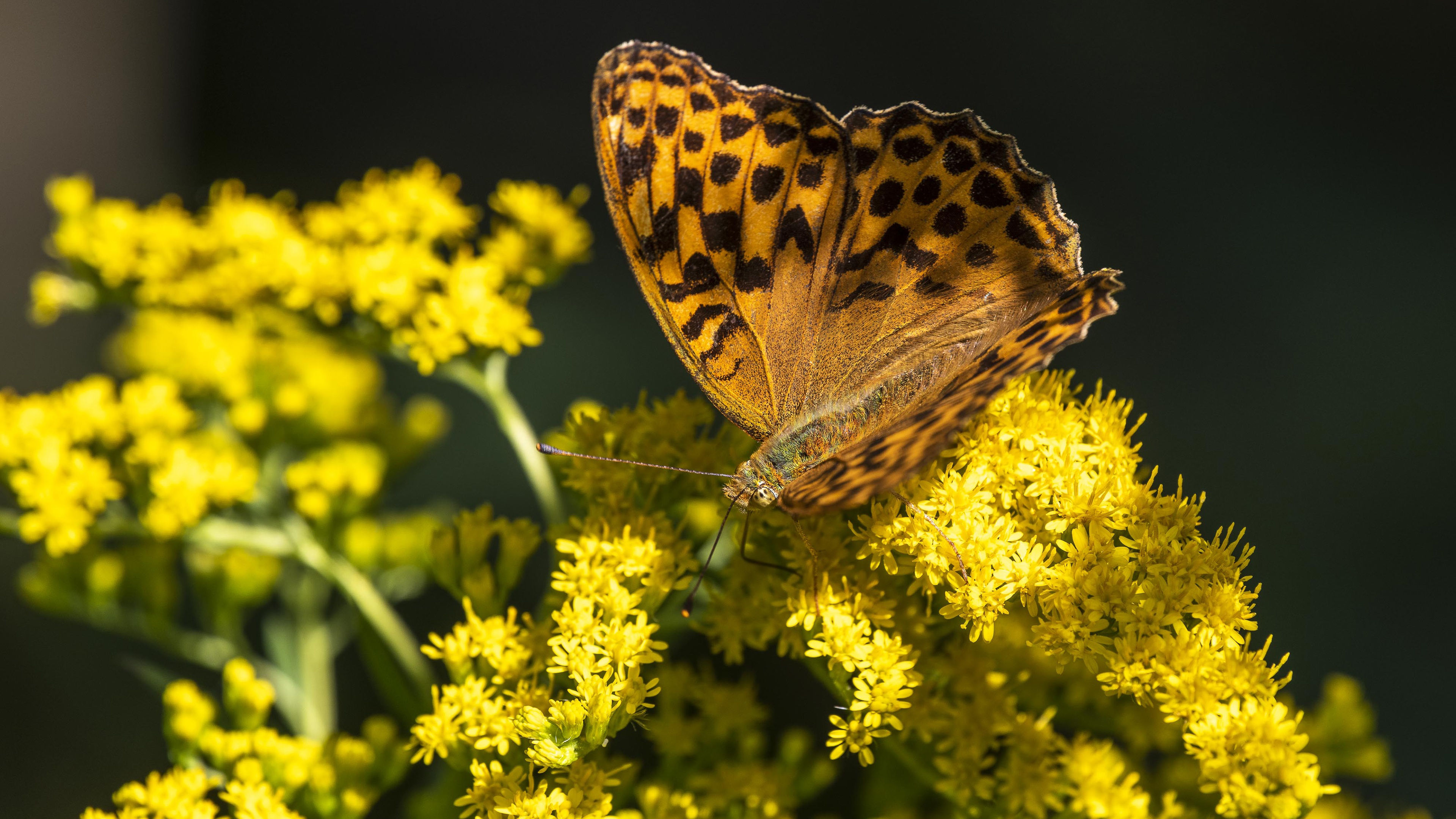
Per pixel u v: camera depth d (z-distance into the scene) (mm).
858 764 605
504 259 583
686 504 564
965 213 553
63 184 590
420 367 575
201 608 593
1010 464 548
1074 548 545
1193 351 687
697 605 559
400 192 589
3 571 637
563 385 663
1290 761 537
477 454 652
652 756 601
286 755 563
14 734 624
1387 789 625
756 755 578
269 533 583
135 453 581
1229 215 737
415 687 576
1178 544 544
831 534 553
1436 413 655
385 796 605
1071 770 558
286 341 600
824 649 546
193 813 558
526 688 549
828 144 552
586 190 586
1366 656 634
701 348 558
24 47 745
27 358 675
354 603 578
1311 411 659
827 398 557
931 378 552
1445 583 640
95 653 634
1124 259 717
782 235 556
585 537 555
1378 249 717
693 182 553
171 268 588
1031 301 552
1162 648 541
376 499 588
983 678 559
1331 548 645
